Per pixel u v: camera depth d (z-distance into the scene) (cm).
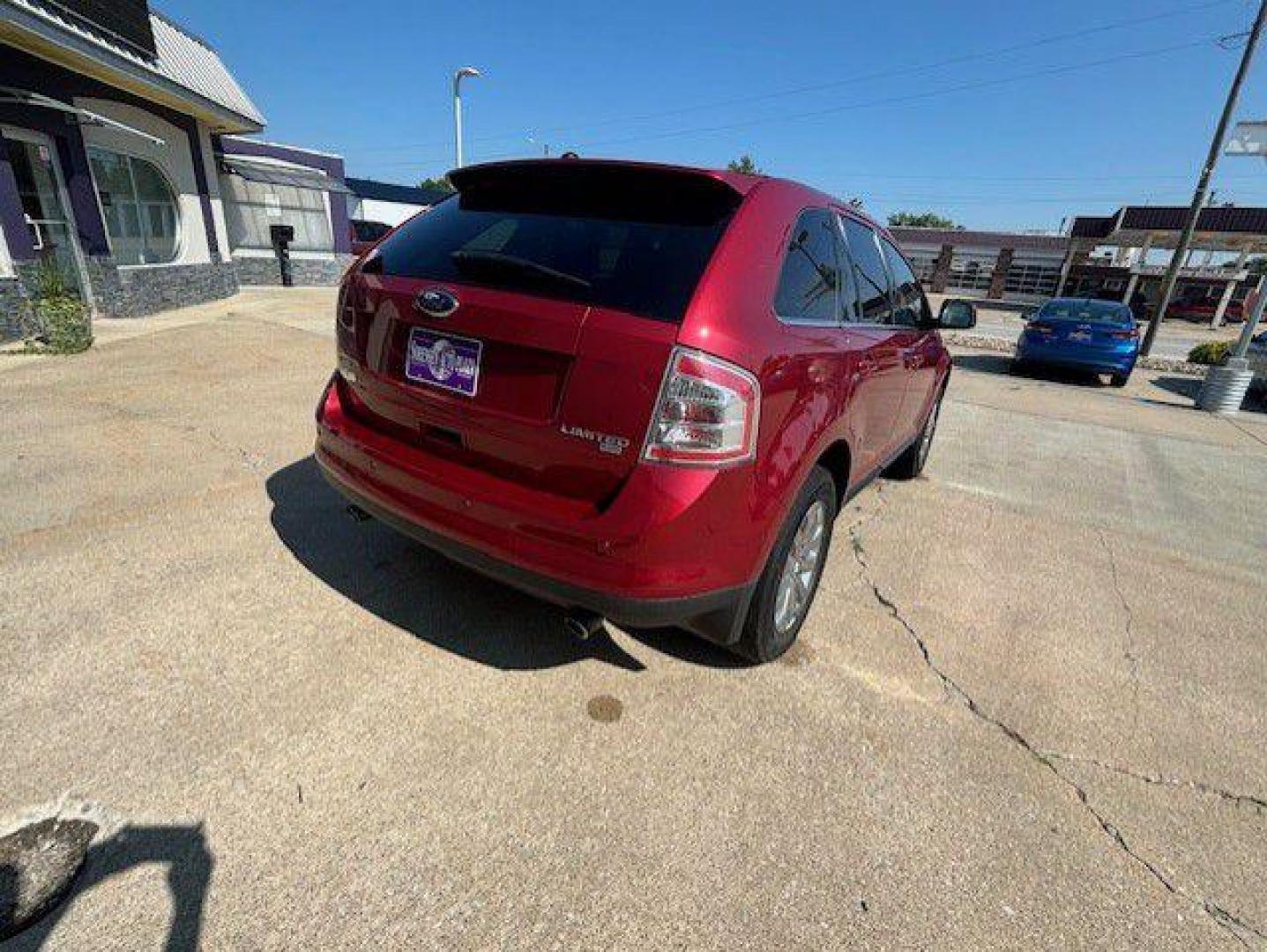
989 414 860
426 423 241
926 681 277
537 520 212
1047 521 478
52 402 531
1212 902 190
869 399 317
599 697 247
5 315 723
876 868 191
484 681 249
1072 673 294
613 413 200
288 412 548
